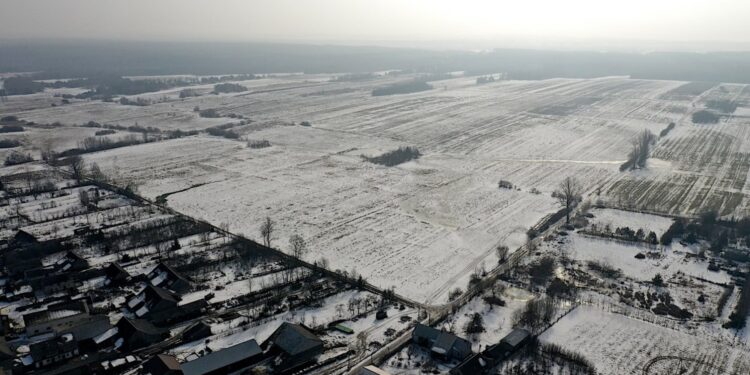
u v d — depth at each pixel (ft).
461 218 417.49
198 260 337.11
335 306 289.33
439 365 238.89
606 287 307.99
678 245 362.12
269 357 241.96
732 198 453.17
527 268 330.54
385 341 257.14
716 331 264.52
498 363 238.07
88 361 232.32
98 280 313.73
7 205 435.53
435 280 320.70
